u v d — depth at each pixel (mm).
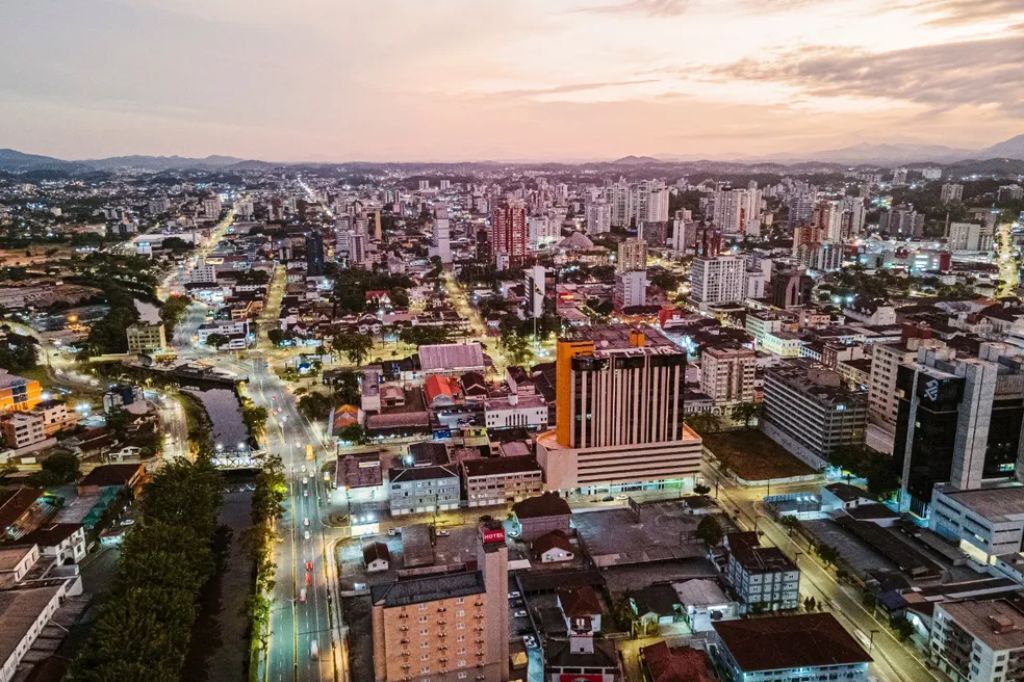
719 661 189375
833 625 187875
